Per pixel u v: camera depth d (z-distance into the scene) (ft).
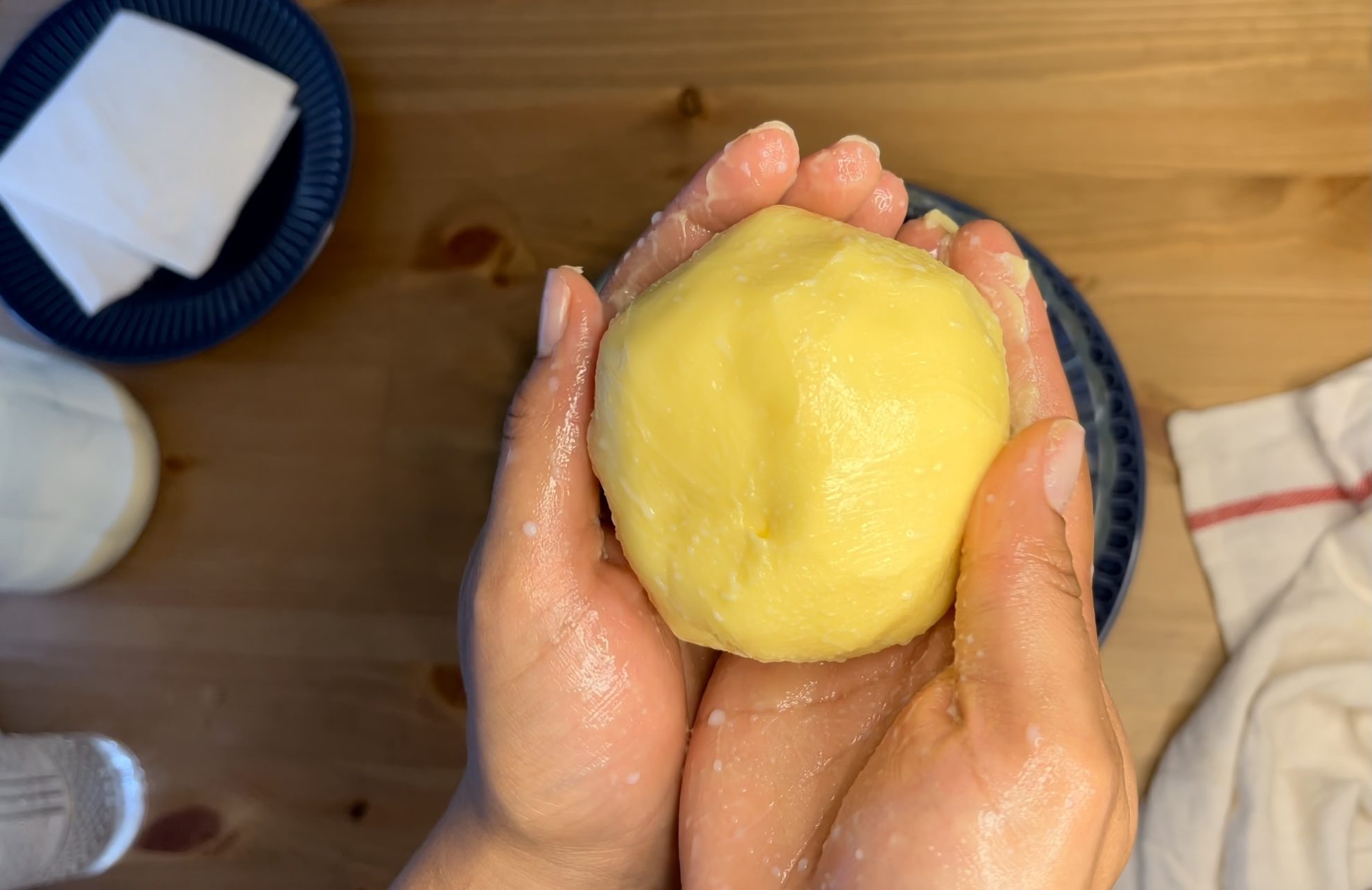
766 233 0.76
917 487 0.69
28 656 1.10
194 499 1.11
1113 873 0.73
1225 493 1.00
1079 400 0.94
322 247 1.11
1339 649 0.96
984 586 0.68
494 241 1.10
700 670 0.88
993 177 1.05
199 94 1.07
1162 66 1.04
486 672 0.78
